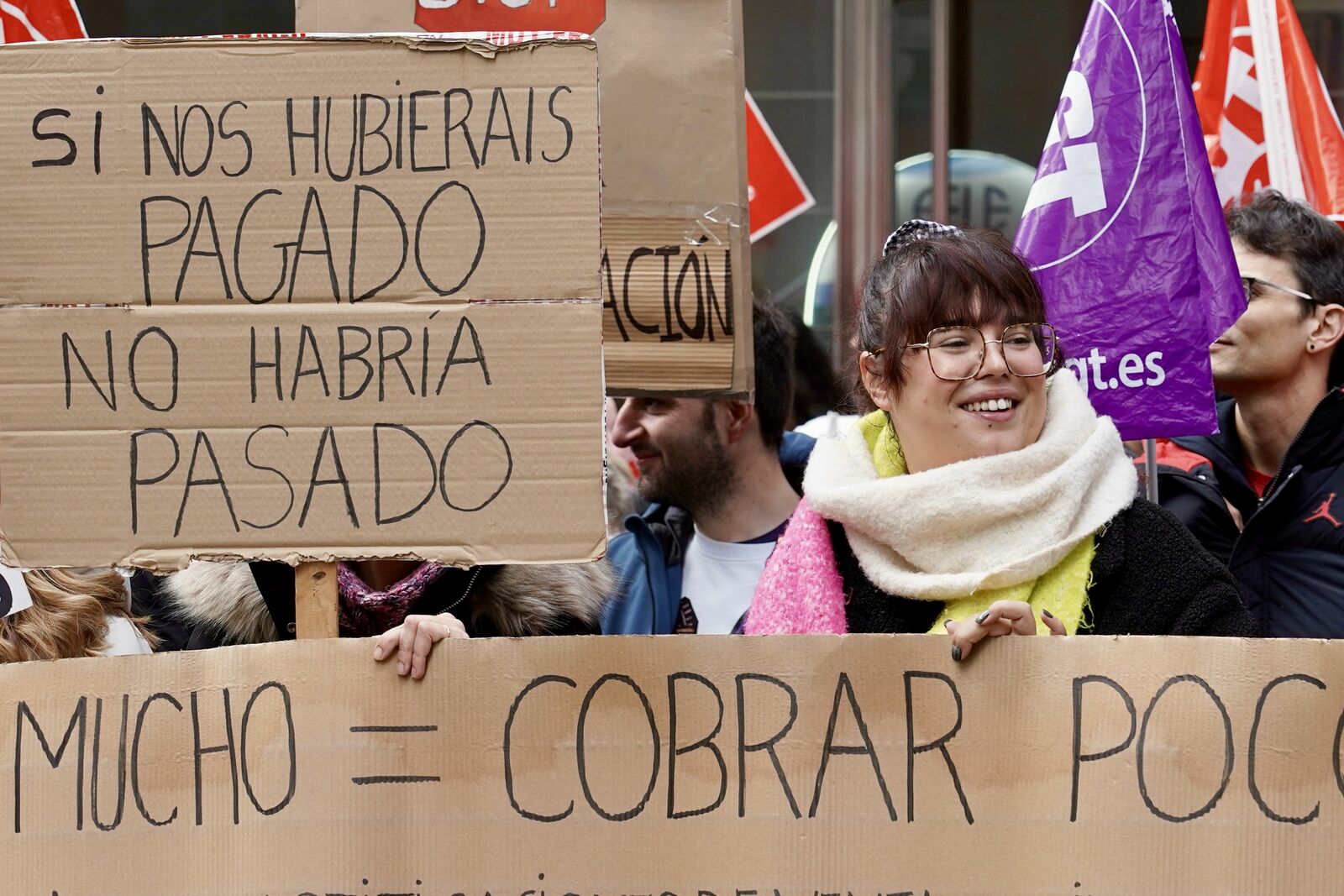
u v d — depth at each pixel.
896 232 3.43
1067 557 3.06
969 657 2.83
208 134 2.85
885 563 3.16
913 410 3.17
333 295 2.84
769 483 4.57
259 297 2.84
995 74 8.63
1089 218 3.80
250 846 2.86
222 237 2.85
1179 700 2.77
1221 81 5.07
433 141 2.84
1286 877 2.72
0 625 3.27
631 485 5.34
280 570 3.31
